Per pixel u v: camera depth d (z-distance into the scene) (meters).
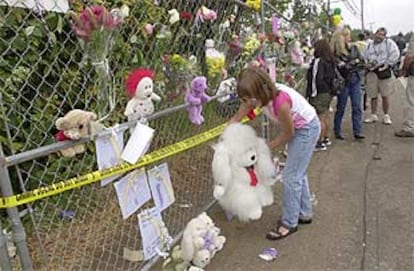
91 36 2.36
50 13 2.62
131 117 2.76
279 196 4.78
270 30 6.11
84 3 2.67
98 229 3.53
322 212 4.41
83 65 2.88
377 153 6.58
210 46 4.08
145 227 3.02
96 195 3.54
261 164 3.62
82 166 3.15
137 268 3.17
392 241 3.78
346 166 5.95
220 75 4.07
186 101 3.55
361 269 3.37
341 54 7.21
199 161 5.00
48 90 3.10
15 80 2.82
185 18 4.00
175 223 3.87
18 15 2.57
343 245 3.74
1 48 2.74
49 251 3.17
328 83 6.58
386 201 4.66
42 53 2.83
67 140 2.29
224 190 3.51
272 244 3.78
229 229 4.06
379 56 8.38
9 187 2.04
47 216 3.20
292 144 3.80
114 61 3.19
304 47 8.52
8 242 2.43
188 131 4.44
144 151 2.74
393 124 8.66
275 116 3.66
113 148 2.58
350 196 4.83
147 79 2.75
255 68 3.59
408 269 3.35
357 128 7.42
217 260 3.52
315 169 5.83
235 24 5.18
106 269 3.19
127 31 3.38
